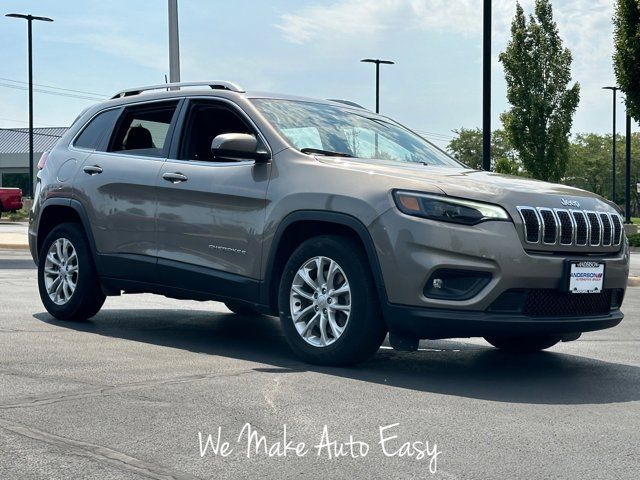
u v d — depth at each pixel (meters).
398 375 5.25
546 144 38.28
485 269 5.02
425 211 5.09
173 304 8.98
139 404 4.20
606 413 4.40
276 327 7.39
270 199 5.69
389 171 5.39
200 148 6.38
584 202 5.45
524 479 3.26
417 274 5.05
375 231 5.17
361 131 6.42
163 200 6.34
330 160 5.65
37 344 5.92
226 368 5.23
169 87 6.86
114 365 5.21
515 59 38.53
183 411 4.09
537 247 5.12
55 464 3.27
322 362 5.45
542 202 5.21
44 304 7.31
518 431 3.95
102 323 7.20
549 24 38.34
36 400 4.23
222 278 5.94
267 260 5.69
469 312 5.03
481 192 5.15
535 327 5.09
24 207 41.38
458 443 3.71
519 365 5.84
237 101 6.23
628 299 11.30
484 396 4.71
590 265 5.29
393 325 5.16
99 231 6.80
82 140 7.30
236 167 5.98
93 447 3.49
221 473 3.23
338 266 5.35
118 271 6.68
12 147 67.12
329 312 5.41
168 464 3.31
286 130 5.99
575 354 6.43
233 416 4.02
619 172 100.44
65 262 7.17
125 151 6.88
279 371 5.19
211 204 6.03
